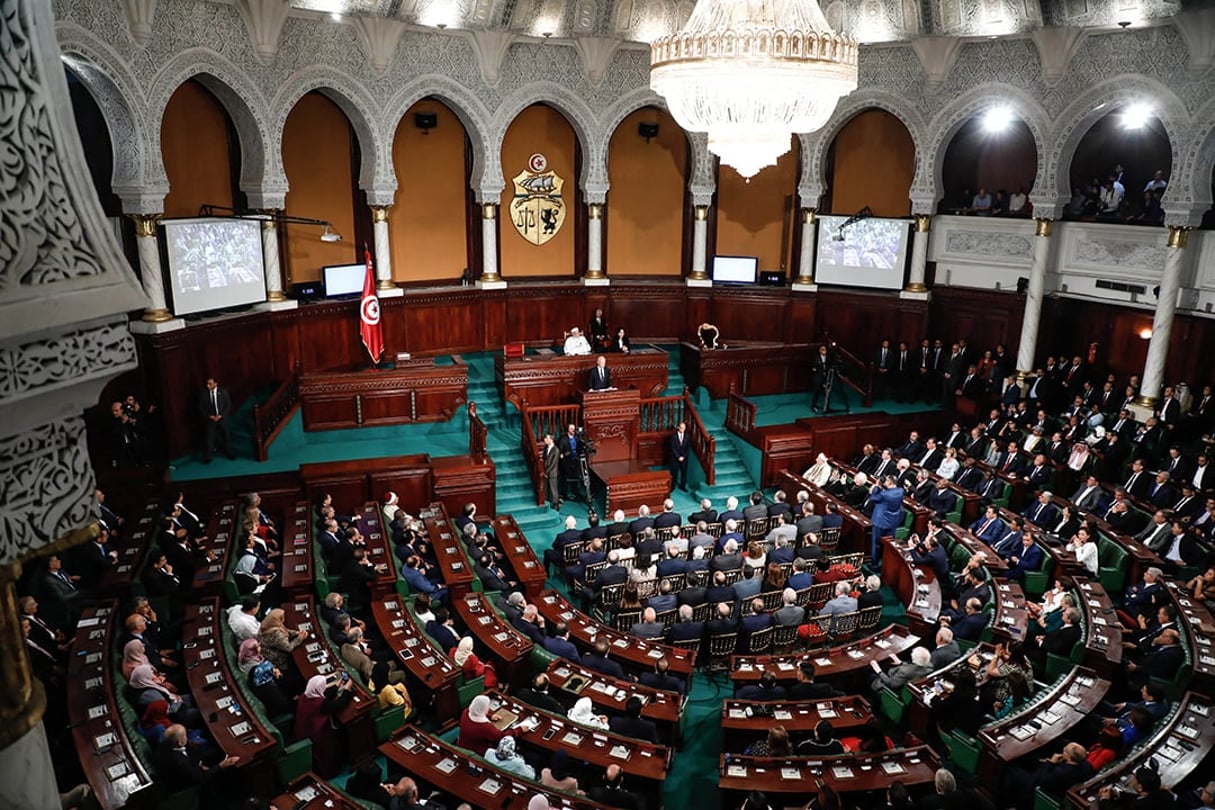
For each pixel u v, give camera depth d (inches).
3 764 84.7
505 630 526.6
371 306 802.8
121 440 660.1
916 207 926.4
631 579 594.9
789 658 516.4
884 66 901.8
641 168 994.1
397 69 829.8
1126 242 843.4
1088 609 546.3
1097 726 455.2
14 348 78.5
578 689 476.4
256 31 727.1
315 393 782.5
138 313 682.8
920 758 413.4
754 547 615.5
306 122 837.8
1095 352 879.1
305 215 855.1
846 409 904.9
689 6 874.1
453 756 400.2
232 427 764.6
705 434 824.9
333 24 781.9
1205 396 773.3
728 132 431.2
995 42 847.1
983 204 936.3
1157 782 355.6
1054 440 762.2
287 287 847.7
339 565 583.8
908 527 707.4
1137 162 871.1
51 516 86.7
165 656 476.1
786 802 399.9
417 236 926.4
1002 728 431.5
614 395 820.6
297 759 408.5
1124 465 743.1
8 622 86.0
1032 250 891.4
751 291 987.9
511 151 950.4
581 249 1004.6
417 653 493.7
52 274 83.7
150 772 366.9
